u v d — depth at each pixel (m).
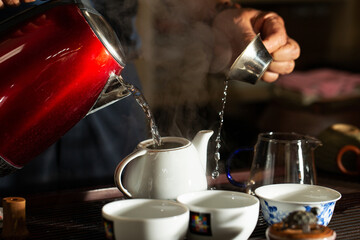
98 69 0.71
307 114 2.04
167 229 0.59
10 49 0.69
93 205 0.81
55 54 0.69
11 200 0.68
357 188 0.91
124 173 0.75
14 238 0.67
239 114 2.07
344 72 2.29
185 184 0.72
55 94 0.70
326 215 0.67
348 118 2.02
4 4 0.77
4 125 0.70
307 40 2.36
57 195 0.83
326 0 2.32
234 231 0.63
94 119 1.17
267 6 2.24
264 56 0.79
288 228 0.58
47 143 0.75
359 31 2.39
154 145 0.77
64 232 0.70
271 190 0.72
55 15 0.71
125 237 0.59
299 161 0.76
